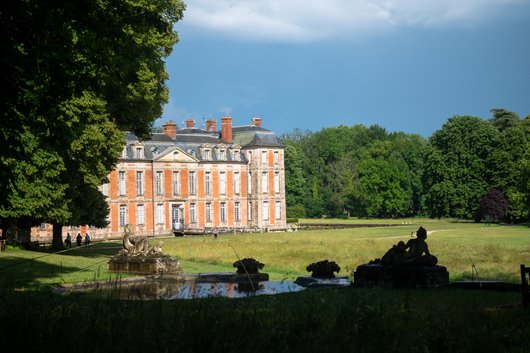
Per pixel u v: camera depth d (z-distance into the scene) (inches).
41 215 1637.6
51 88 623.8
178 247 2206.0
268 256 1780.3
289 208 5880.9
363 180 5674.2
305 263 1587.1
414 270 904.9
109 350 407.8
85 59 690.8
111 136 1708.9
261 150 4525.1
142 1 1550.2
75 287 979.3
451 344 457.1
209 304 531.2
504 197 4141.2
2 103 576.1
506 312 631.8
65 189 1721.2
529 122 4626.0
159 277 1134.4
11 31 582.2
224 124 4539.9
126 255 1283.2
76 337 427.2
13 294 711.7
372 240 2348.7
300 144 6688.0
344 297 565.9
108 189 3826.3
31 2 575.2
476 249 1806.1
